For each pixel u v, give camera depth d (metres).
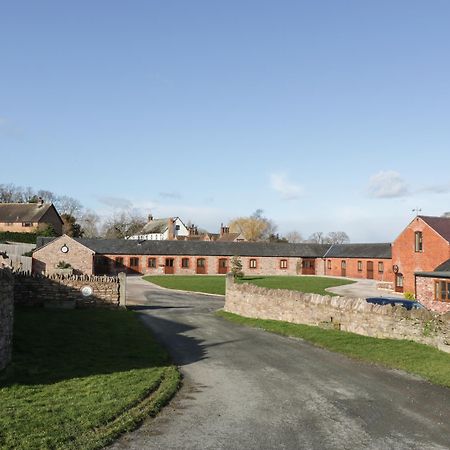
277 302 26.38
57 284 28.19
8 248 65.88
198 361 16.36
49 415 10.02
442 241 43.06
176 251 73.31
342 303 21.62
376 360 16.12
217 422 10.30
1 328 13.41
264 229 138.50
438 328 17.03
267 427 10.04
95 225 143.75
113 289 29.05
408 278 46.72
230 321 27.36
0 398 10.95
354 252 73.12
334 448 8.99
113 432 9.40
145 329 22.30
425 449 8.99
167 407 11.29
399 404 11.57
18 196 134.62
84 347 17.06
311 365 15.67
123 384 12.50
